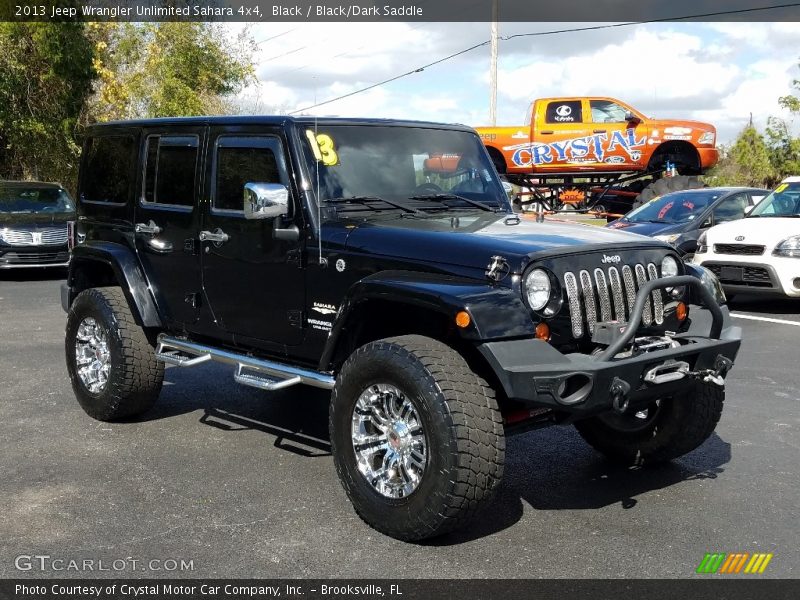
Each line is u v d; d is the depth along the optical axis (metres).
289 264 4.96
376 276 4.43
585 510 4.60
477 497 3.88
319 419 6.29
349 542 4.16
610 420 5.29
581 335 4.30
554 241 4.39
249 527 4.34
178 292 5.73
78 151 22.89
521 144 19.05
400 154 5.32
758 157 33.78
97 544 4.14
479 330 3.90
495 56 29.02
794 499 4.76
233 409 6.54
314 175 4.93
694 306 4.77
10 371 7.80
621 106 18.91
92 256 6.20
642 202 17.75
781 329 10.17
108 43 26.23
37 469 5.20
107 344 5.96
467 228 4.71
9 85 21.62
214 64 29.20
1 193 16.22
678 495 4.82
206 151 5.48
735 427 6.15
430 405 3.89
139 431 5.97
